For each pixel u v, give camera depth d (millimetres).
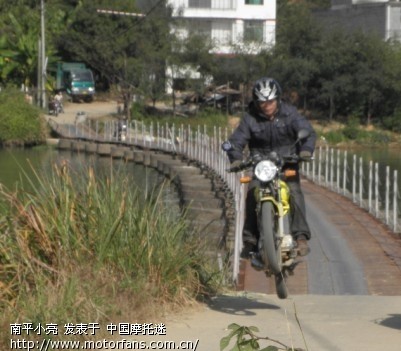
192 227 13391
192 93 75938
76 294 9406
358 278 15805
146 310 9977
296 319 9477
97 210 10930
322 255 18484
